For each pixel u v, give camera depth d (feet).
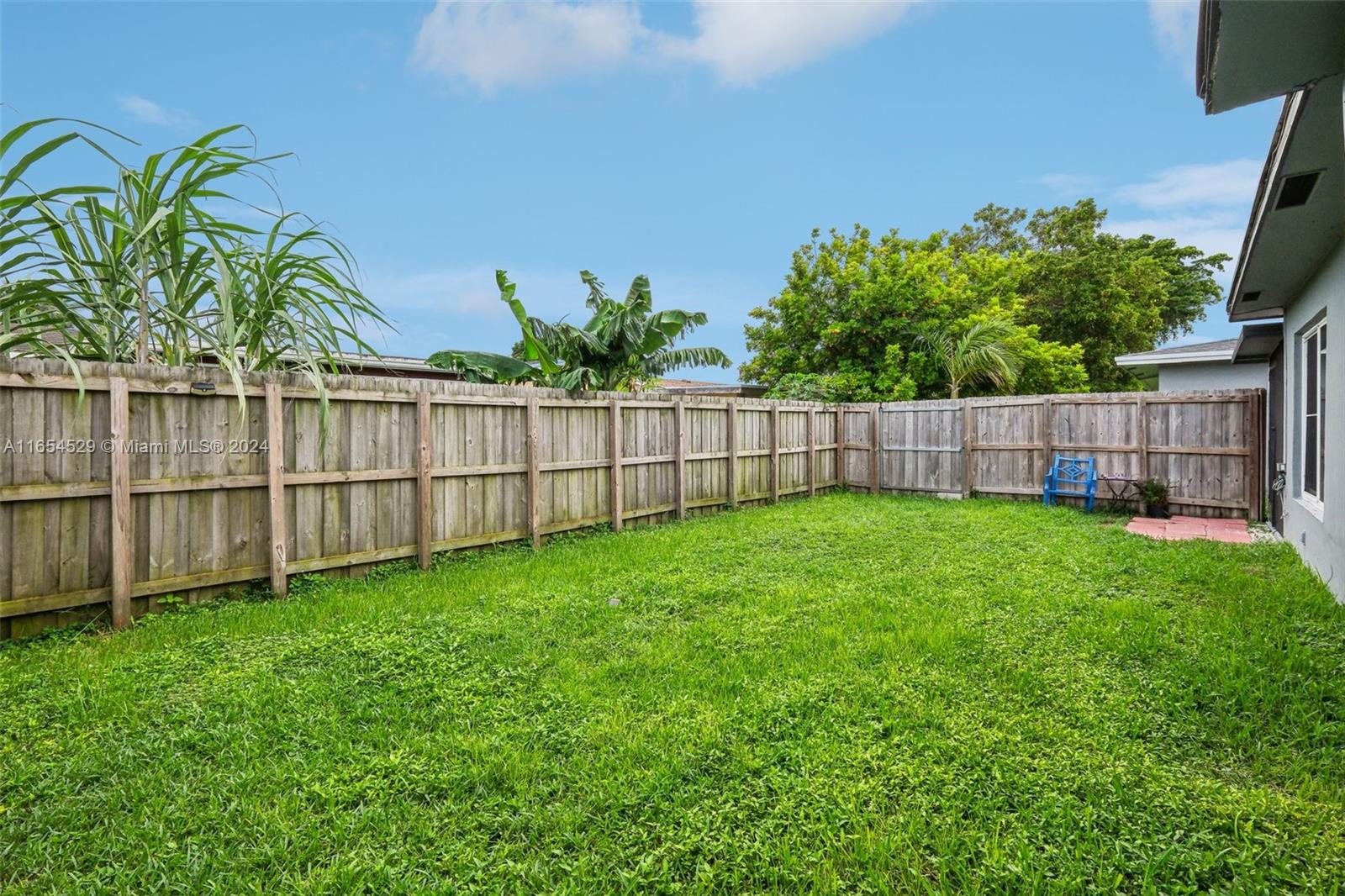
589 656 12.07
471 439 21.36
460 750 8.61
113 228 15.93
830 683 10.59
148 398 14.87
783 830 6.99
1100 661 11.48
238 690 10.32
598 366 30.63
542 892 6.18
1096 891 6.07
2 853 6.58
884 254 60.85
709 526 26.61
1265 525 26.71
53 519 13.62
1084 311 68.18
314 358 17.06
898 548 21.76
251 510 16.52
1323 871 6.30
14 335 14.08
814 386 51.80
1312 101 10.86
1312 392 20.84
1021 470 34.78
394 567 19.25
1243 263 18.03
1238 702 9.78
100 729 9.08
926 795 7.55
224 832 7.00
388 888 6.19
